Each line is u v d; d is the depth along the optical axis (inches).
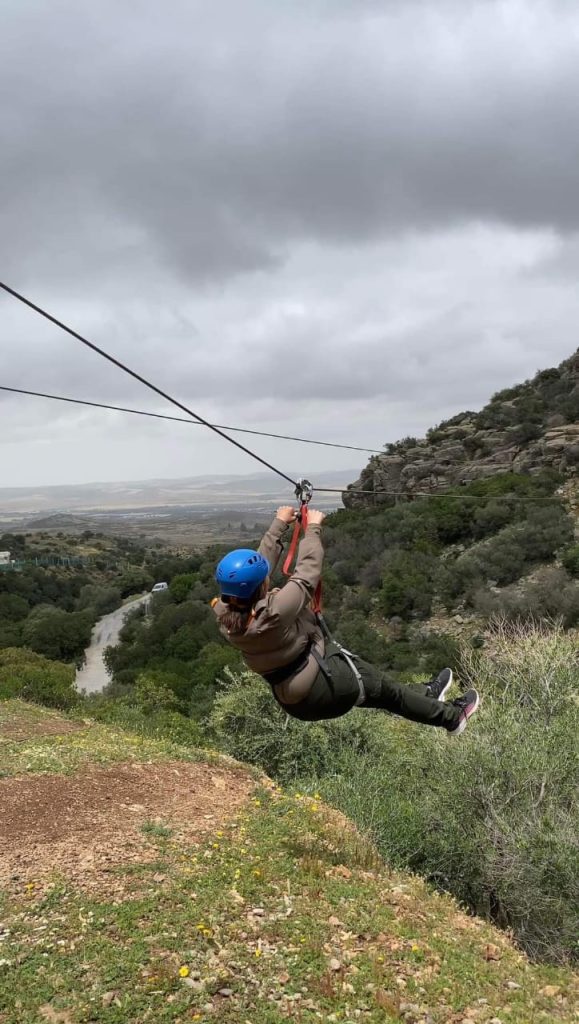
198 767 408.2
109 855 253.9
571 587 1707.7
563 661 446.6
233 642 165.6
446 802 334.6
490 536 2212.1
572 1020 183.8
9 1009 158.4
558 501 2220.7
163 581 4717.0
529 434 2874.0
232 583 158.9
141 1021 157.2
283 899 227.1
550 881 283.0
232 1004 165.9
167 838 280.1
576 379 3085.6
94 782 347.9
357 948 200.1
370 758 455.2
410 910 239.8
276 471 182.9
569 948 267.0
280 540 184.1
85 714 709.3
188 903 214.1
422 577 2031.3
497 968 205.8
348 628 1883.6
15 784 330.3
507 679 450.0
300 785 419.2
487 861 299.6
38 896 215.6
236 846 276.8
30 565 4904.0
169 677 1582.2
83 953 181.5
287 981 178.2
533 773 330.3
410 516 2507.4
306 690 166.7
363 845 300.7
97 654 3107.8
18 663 1112.2
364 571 2266.2
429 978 188.2
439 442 3324.3
